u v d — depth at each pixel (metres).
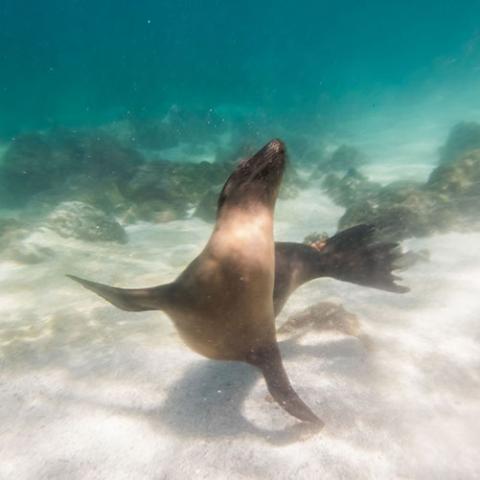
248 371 1.70
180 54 30.77
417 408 1.46
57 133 8.16
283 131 9.36
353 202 4.14
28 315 2.46
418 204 3.46
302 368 1.70
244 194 1.17
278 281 1.59
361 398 1.52
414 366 1.69
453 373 1.64
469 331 1.92
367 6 37.97
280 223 4.03
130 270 3.09
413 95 14.53
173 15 33.59
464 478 1.19
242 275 1.16
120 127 9.77
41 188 5.78
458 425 1.38
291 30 38.88
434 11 39.38
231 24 37.88
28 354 2.03
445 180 3.85
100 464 1.33
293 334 1.94
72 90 19.80
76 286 2.84
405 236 3.26
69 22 32.28
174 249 3.53
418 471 1.22
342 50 38.00
